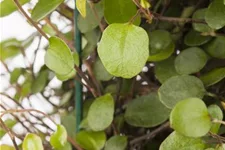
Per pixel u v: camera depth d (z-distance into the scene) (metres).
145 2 0.22
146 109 0.25
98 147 0.26
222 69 0.22
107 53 0.20
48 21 0.29
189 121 0.19
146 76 0.27
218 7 0.22
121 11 0.22
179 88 0.22
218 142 0.20
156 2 0.26
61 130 0.24
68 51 0.22
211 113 0.21
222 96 0.24
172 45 0.24
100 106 0.25
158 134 0.27
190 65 0.23
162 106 0.24
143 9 0.21
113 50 0.20
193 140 0.20
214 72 0.23
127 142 0.26
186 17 0.25
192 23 0.24
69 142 0.26
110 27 0.20
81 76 0.26
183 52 0.23
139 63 0.19
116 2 0.22
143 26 0.26
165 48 0.24
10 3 0.25
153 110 0.24
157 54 0.24
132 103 0.25
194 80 0.22
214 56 0.23
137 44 0.20
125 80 0.27
